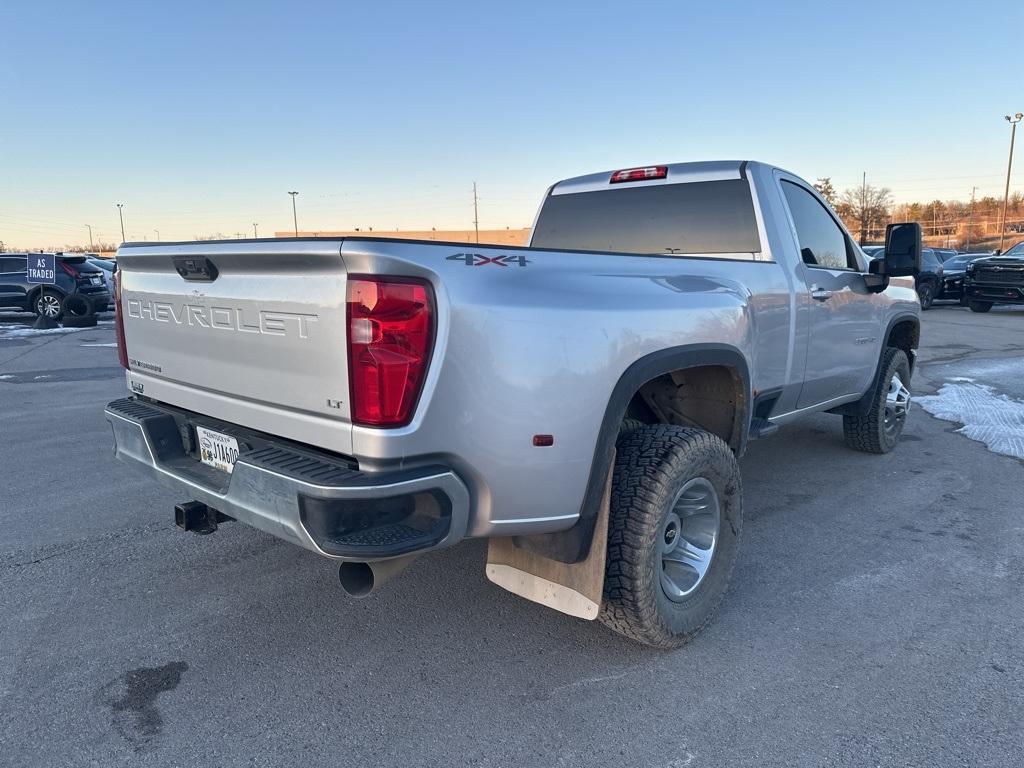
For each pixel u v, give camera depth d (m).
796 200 4.52
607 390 2.62
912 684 2.80
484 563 3.88
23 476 5.36
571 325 2.53
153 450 3.07
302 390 2.40
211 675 2.86
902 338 6.14
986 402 7.77
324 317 2.27
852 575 3.74
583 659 2.99
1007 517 4.53
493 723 2.58
